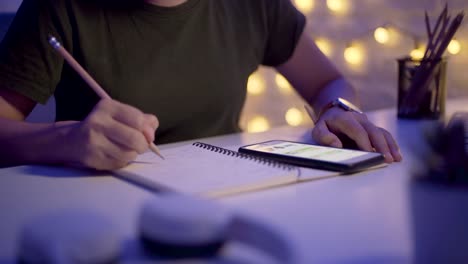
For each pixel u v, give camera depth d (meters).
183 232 0.34
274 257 0.34
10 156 0.73
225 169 0.62
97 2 0.97
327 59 1.27
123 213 0.50
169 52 1.01
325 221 0.46
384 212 0.49
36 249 0.32
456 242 0.41
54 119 1.17
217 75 1.08
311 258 0.38
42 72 0.89
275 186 0.58
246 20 1.16
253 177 0.58
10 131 0.76
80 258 0.31
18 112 0.89
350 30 1.58
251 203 0.52
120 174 0.64
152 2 0.99
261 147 0.75
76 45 0.95
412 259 0.38
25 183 0.62
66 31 0.93
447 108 1.20
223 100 1.10
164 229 0.34
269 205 0.51
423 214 0.47
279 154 0.70
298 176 0.60
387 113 1.15
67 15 0.94
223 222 0.35
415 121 1.04
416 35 1.49
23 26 0.90
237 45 1.14
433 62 1.03
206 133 1.08
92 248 0.32
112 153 0.64
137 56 0.99
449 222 0.45
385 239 0.42
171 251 0.34
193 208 0.35
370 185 0.58
